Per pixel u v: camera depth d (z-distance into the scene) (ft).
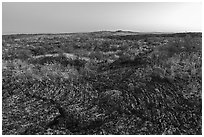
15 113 37.35
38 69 55.62
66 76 50.31
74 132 33.63
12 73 52.06
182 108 38.58
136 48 80.79
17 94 43.19
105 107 38.50
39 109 38.47
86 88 44.62
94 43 110.52
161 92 41.86
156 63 51.90
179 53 58.29
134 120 35.76
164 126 34.99
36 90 44.62
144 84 43.47
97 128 34.32
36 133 33.14
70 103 40.32
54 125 34.91
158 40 104.47
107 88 43.91
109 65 58.03
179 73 47.34
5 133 32.89
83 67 58.13
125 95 40.88
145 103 39.22
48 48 93.04
